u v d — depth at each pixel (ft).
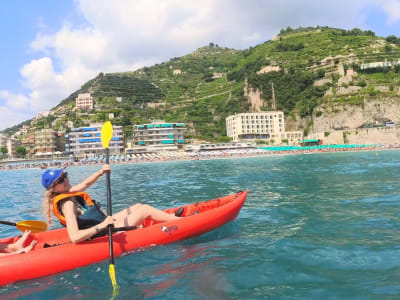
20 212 40.98
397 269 16.05
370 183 50.83
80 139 386.73
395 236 21.67
